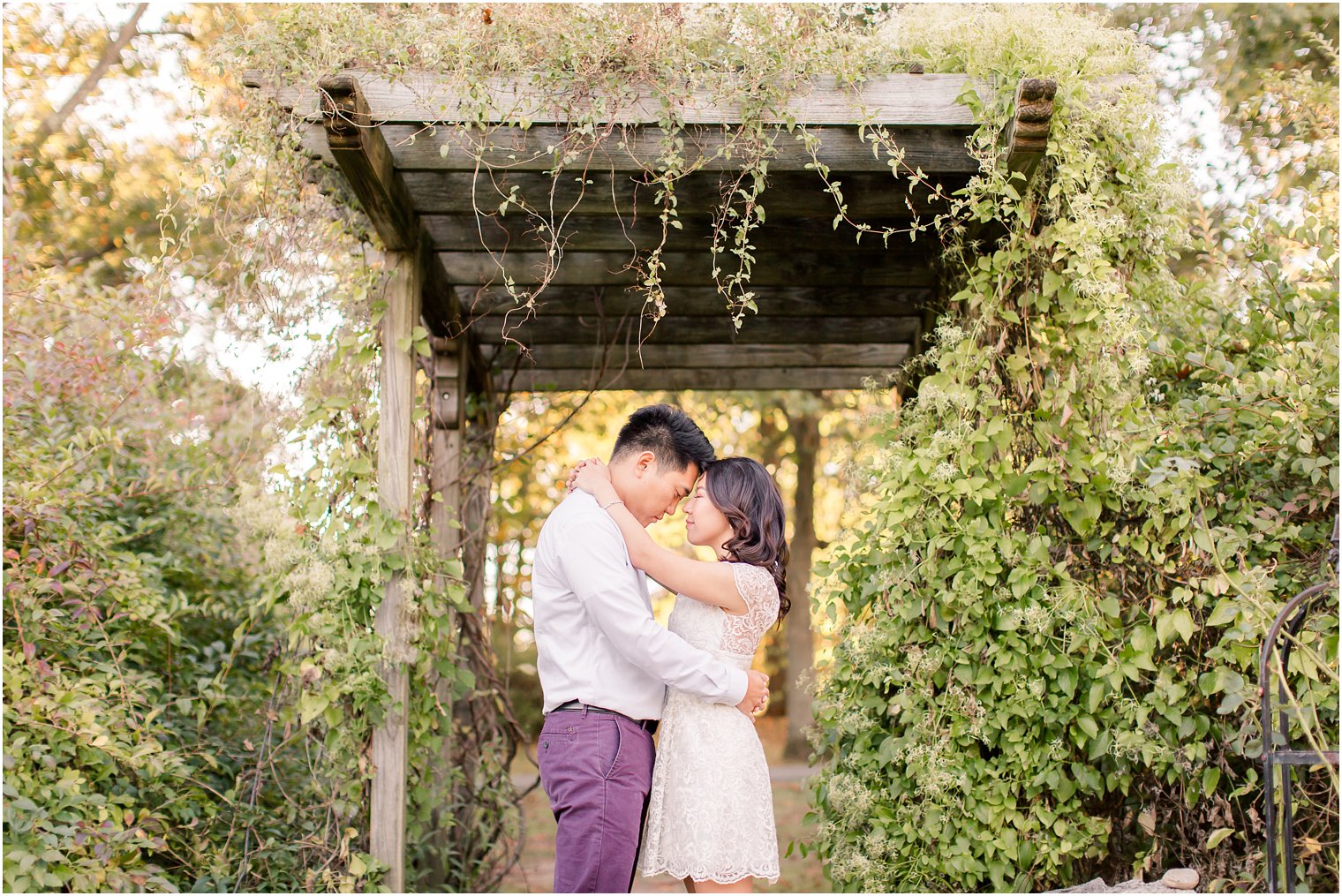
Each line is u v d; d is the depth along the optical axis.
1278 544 2.55
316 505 2.71
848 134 2.65
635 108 2.49
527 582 5.91
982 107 2.47
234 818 2.86
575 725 2.09
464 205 2.91
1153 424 2.60
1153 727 2.46
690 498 2.38
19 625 2.58
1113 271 2.50
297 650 2.82
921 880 2.55
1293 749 2.45
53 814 2.37
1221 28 4.77
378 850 2.66
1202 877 2.58
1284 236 2.87
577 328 4.09
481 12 2.46
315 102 2.50
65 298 3.27
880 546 2.79
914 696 2.63
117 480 3.36
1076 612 2.53
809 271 3.53
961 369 2.63
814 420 8.75
